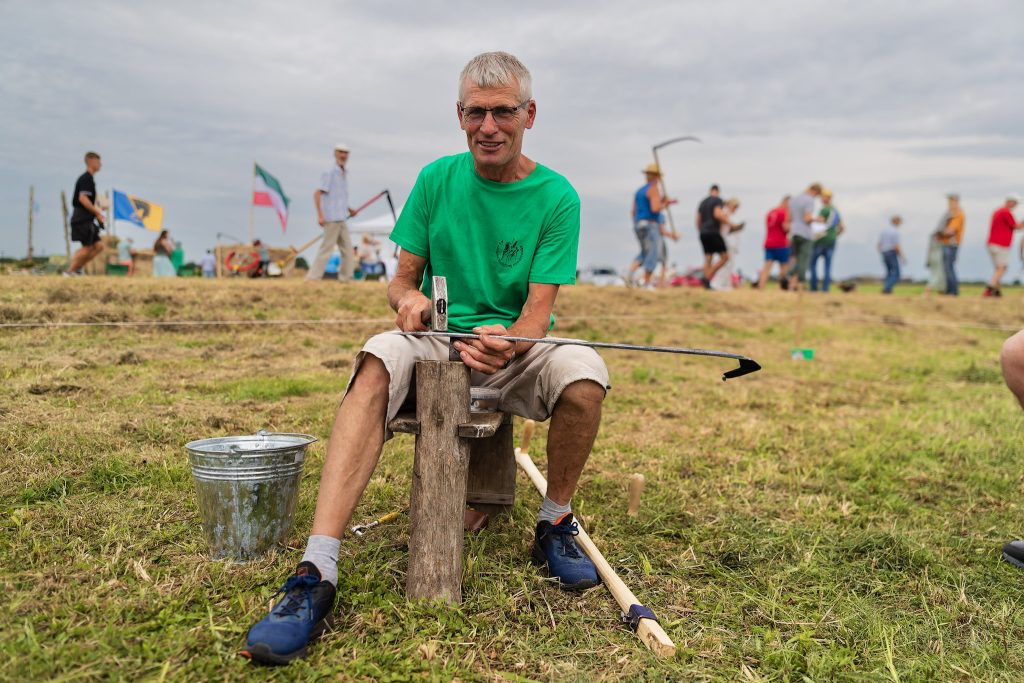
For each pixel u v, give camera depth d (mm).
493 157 2566
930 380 7352
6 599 2234
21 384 4461
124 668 1934
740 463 4242
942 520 3496
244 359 6023
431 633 2209
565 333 8711
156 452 3596
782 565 2949
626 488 3717
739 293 13188
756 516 3439
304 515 2996
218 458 2473
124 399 4406
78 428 3746
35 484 3086
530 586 2590
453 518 2320
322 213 9914
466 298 2777
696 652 2273
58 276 7930
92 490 3127
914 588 2809
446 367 2258
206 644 2068
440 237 2744
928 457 4484
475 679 2041
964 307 13773
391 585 2494
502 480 3055
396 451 3939
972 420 5395
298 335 7062
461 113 2607
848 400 6176
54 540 2639
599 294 11008
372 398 2328
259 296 8141
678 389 6250
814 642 2371
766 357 8508
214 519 2545
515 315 2805
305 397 4945
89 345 5812
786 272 14859
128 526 2791
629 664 2182
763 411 5613
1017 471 4238
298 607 2088
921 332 11391
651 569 2822
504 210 2697
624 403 5625
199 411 4332
